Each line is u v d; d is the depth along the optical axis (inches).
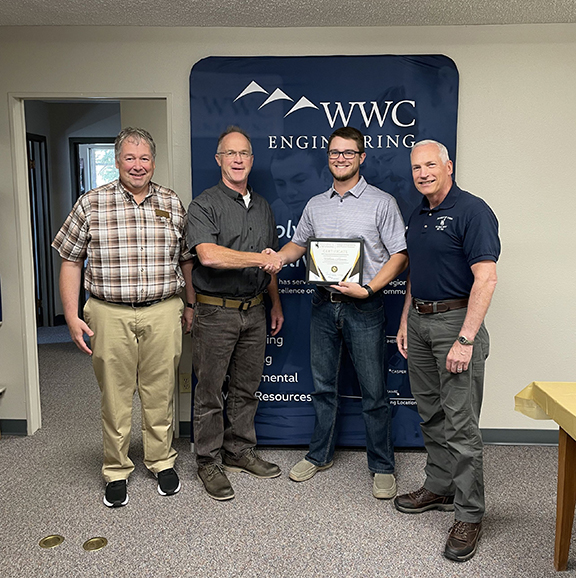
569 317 123.8
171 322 103.3
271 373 124.6
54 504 100.7
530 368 125.6
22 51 120.5
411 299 95.2
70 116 257.0
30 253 131.7
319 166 119.5
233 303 104.5
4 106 122.6
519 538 90.9
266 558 85.4
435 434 96.7
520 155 119.6
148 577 80.7
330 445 114.2
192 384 123.3
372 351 104.6
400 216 105.4
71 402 157.4
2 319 130.0
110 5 106.4
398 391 123.7
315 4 104.8
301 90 117.6
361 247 102.2
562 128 118.5
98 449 124.9
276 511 99.0
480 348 85.6
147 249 98.8
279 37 118.0
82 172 266.4
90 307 100.0
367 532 92.6
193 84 117.5
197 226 100.6
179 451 124.8
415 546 88.7
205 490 106.2
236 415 114.0
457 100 116.5
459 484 87.0
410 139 117.9
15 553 86.0
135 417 147.2
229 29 118.0
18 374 131.6
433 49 117.2
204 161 119.6
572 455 79.7
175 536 91.0
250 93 117.8
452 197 85.7
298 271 121.6
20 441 129.3
